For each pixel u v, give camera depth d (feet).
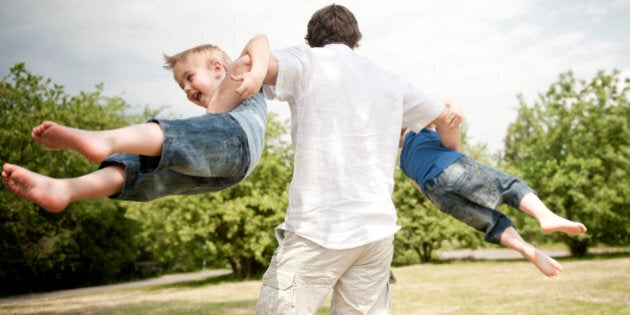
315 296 6.05
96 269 72.02
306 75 6.20
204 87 7.22
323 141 6.09
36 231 58.85
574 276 36.70
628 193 58.13
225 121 5.69
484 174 7.39
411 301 27.45
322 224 5.95
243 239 57.72
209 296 37.83
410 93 7.00
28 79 57.98
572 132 63.52
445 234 66.64
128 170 5.07
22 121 55.57
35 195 4.58
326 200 6.00
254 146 5.92
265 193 58.44
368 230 6.05
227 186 5.91
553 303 23.91
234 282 55.06
